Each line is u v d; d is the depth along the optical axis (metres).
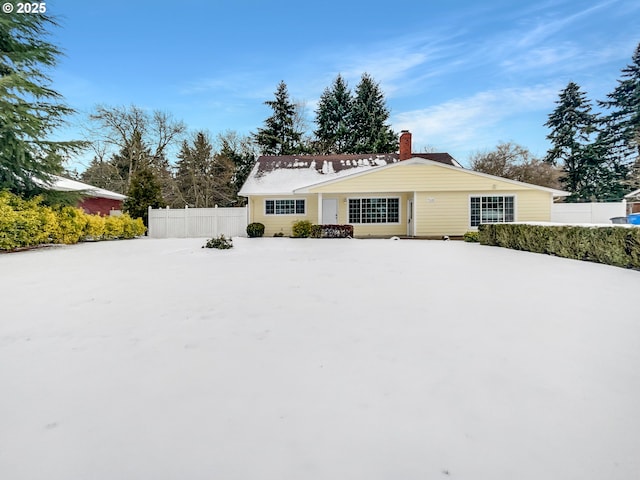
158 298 4.24
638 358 2.40
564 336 2.85
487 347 2.62
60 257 8.85
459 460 1.43
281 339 2.81
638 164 21.25
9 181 11.42
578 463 1.40
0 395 1.96
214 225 18.69
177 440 1.56
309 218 18.22
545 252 9.12
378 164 20.38
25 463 1.42
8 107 10.13
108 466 1.41
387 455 1.46
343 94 33.50
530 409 1.79
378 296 4.29
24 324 3.23
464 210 16.55
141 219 18.42
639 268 6.33
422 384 2.06
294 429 1.64
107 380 2.13
